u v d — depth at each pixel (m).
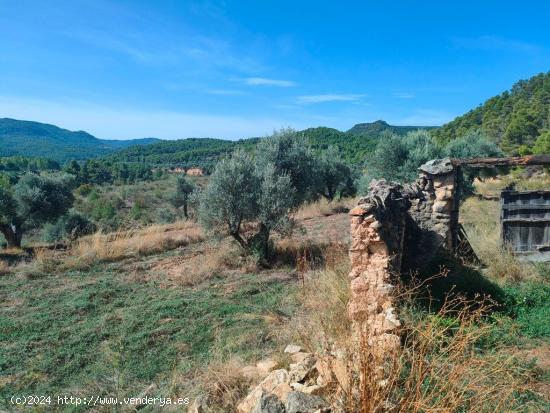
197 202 12.05
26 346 6.38
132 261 11.89
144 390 4.92
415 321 5.02
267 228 11.21
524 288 6.95
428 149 17.02
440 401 3.26
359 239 5.85
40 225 17.92
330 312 5.80
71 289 9.21
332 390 3.53
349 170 25.47
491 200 18.94
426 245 8.27
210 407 4.09
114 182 65.31
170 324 7.11
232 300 8.27
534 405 3.78
